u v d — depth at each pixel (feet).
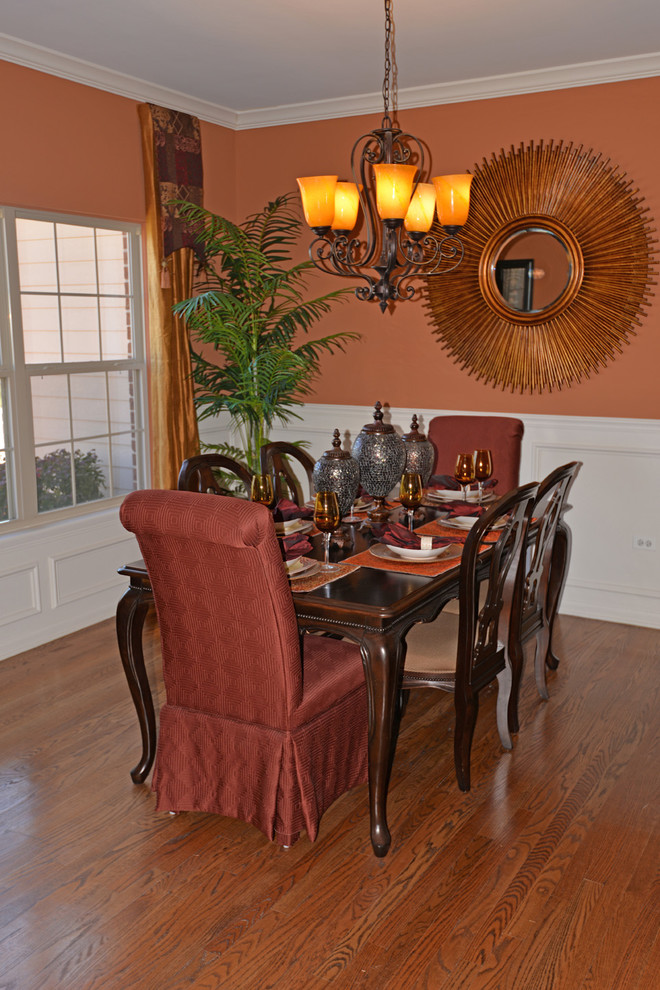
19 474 13.04
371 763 7.80
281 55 12.76
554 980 6.39
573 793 9.02
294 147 16.28
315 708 7.97
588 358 14.29
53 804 8.80
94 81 13.32
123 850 8.04
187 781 8.34
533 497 9.20
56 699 11.28
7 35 11.71
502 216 14.58
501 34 11.92
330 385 16.80
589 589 14.79
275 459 13.00
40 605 13.32
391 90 14.75
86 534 14.10
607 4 10.80
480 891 7.43
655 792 9.03
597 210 13.82
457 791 9.09
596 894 7.38
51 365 13.48
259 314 15.88
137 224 14.96
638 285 13.71
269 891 7.44
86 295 14.11
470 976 6.43
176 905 7.25
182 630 7.87
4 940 6.81
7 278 12.57
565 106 13.82
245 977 6.42
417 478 9.88
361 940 6.82
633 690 11.62
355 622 7.53
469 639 8.62
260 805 7.97
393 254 9.45
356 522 10.67
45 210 12.94
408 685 9.05
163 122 14.60
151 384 15.42
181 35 11.85
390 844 8.07
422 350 15.75
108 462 14.92
